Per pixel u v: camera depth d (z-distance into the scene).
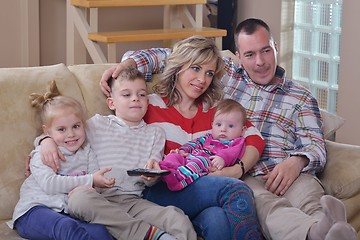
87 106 2.60
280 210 2.37
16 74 2.51
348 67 4.06
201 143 2.61
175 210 2.31
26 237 2.27
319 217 2.41
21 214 2.27
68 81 2.60
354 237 2.14
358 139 4.06
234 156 2.54
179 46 2.64
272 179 2.58
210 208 2.31
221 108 2.63
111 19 4.88
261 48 2.73
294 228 2.27
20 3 4.52
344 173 2.62
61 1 4.69
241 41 2.76
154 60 2.73
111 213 2.23
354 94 4.05
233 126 2.61
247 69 2.80
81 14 4.20
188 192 2.38
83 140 2.42
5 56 4.54
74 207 2.22
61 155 2.36
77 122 2.40
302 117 2.75
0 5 4.45
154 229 2.24
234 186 2.31
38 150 2.38
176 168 2.42
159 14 5.05
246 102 2.78
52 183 2.29
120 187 2.43
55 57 4.76
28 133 2.45
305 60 4.61
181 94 2.66
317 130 2.73
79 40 4.30
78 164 2.41
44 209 2.26
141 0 4.12
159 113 2.62
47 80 2.55
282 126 2.75
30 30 4.55
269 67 2.76
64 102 2.41
